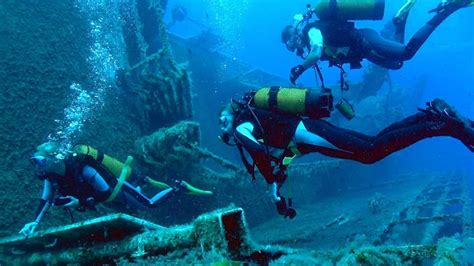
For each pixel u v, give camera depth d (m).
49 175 3.51
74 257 2.63
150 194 5.85
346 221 6.64
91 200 3.73
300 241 5.56
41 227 4.12
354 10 3.61
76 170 3.65
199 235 1.93
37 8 5.25
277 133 2.55
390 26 7.55
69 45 5.51
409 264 1.90
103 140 5.41
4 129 4.23
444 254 1.81
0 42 4.62
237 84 11.85
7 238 2.90
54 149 3.58
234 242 2.03
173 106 6.17
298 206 9.19
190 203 6.23
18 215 4.00
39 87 4.81
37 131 4.57
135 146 5.79
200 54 12.16
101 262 2.54
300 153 2.62
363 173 13.63
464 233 4.49
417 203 7.18
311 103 2.40
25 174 4.23
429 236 5.07
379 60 3.90
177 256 2.07
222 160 6.11
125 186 4.12
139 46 6.86
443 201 6.84
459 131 2.20
